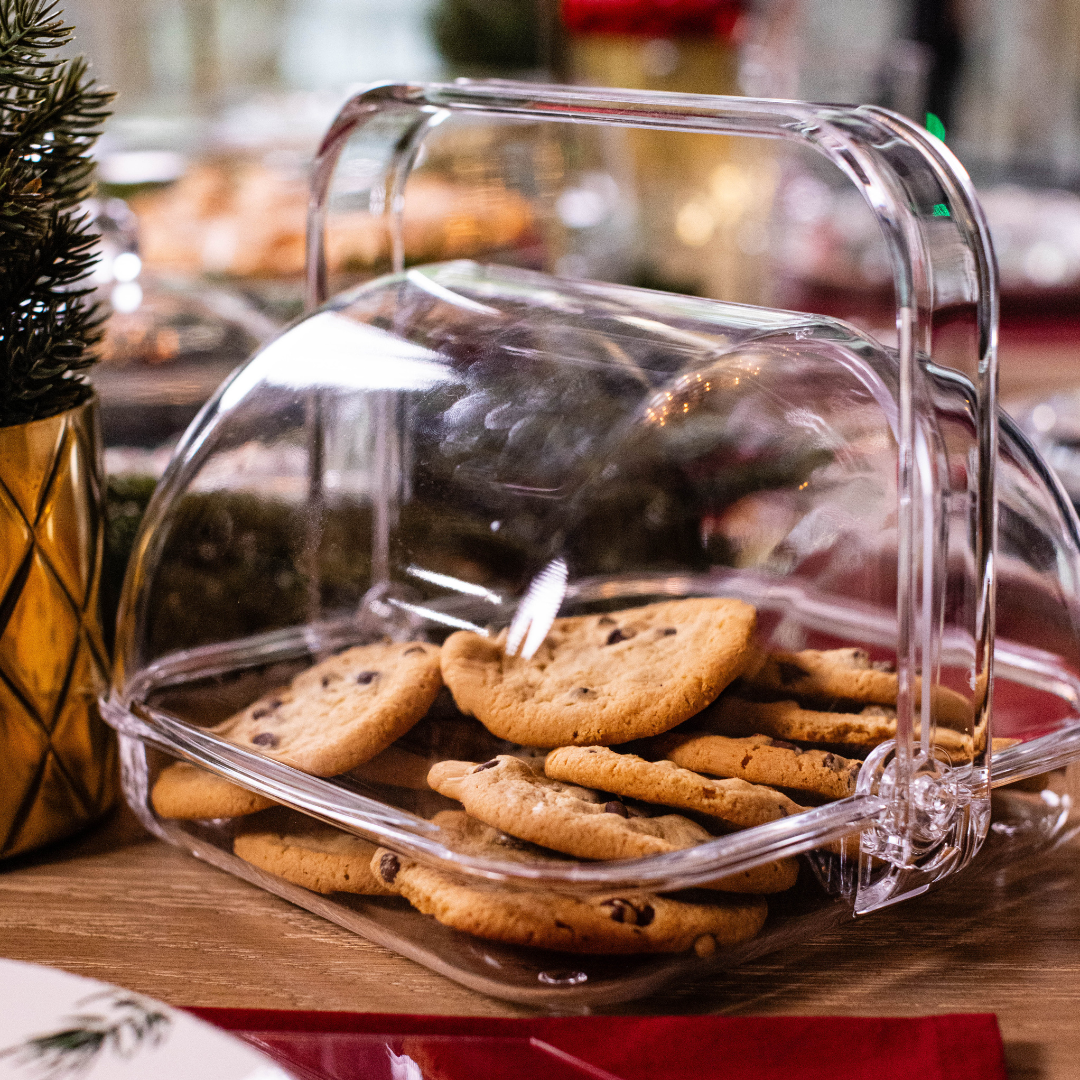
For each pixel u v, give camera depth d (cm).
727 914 56
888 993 59
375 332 76
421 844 56
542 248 158
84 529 72
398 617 71
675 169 192
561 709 61
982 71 309
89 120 70
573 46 193
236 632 74
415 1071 52
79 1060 44
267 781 62
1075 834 75
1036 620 70
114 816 78
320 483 74
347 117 79
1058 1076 53
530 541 69
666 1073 52
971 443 55
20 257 66
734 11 180
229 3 206
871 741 62
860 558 71
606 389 70
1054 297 228
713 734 61
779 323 68
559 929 54
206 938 64
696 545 72
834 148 55
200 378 113
